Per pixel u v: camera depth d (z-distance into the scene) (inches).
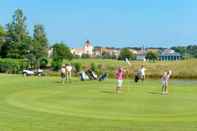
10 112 1216.8
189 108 1370.6
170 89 2062.0
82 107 1366.9
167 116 1206.3
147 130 967.6
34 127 978.1
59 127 987.9
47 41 4626.0
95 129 971.3
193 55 7588.6
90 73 2623.0
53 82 2361.0
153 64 4722.0
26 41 4357.8
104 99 1582.2
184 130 970.7
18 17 4409.5
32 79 2564.0
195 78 4025.6
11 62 3513.8
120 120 1119.0
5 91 1820.9
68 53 5994.1
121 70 1887.3
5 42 4399.6
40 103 1446.9
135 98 1625.2
